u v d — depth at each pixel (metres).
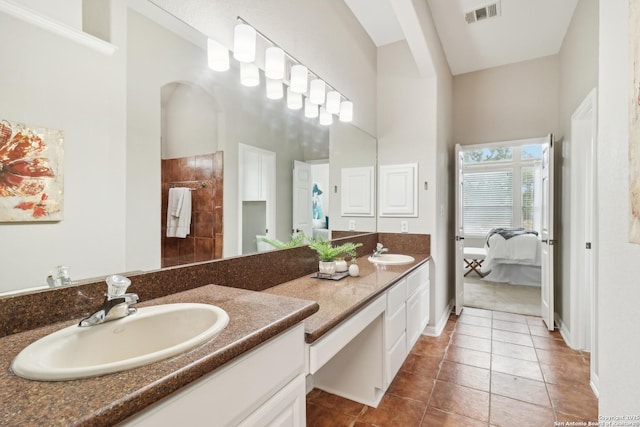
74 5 0.97
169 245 1.28
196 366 0.67
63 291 0.92
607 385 1.30
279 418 0.97
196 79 1.40
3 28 0.82
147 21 1.19
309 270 2.16
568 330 2.89
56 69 0.93
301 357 1.09
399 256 2.94
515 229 5.68
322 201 2.46
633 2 1.06
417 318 2.60
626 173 1.15
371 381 1.96
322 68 2.31
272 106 1.92
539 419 1.81
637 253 1.07
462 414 1.86
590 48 2.37
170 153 1.29
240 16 1.57
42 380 0.60
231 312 1.01
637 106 1.02
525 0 2.68
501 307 3.90
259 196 1.82
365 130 3.11
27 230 0.86
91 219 1.02
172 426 0.65
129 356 0.90
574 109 2.82
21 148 0.85
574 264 2.75
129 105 1.14
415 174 3.16
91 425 0.49
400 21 2.31
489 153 6.50
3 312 0.81
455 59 3.63
